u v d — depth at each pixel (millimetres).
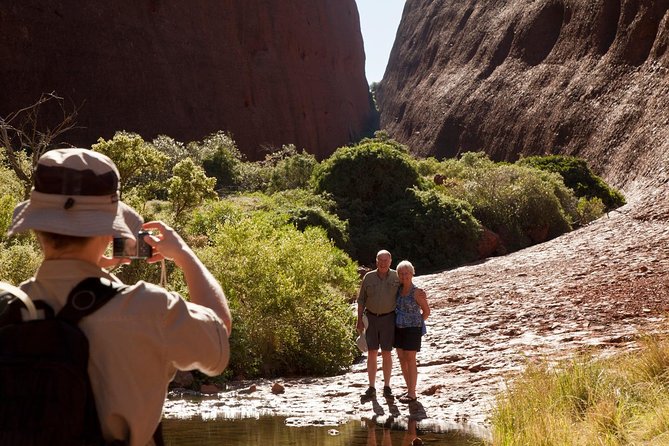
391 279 9445
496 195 37000
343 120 99562
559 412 6441
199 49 68562
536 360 9414
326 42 97938
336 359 13141
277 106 79875
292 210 29234
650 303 13977
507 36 85875
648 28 61406
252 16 79625
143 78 60031
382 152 34594
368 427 7812
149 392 1766
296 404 9469
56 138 51219
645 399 6719
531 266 21500
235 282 13383
